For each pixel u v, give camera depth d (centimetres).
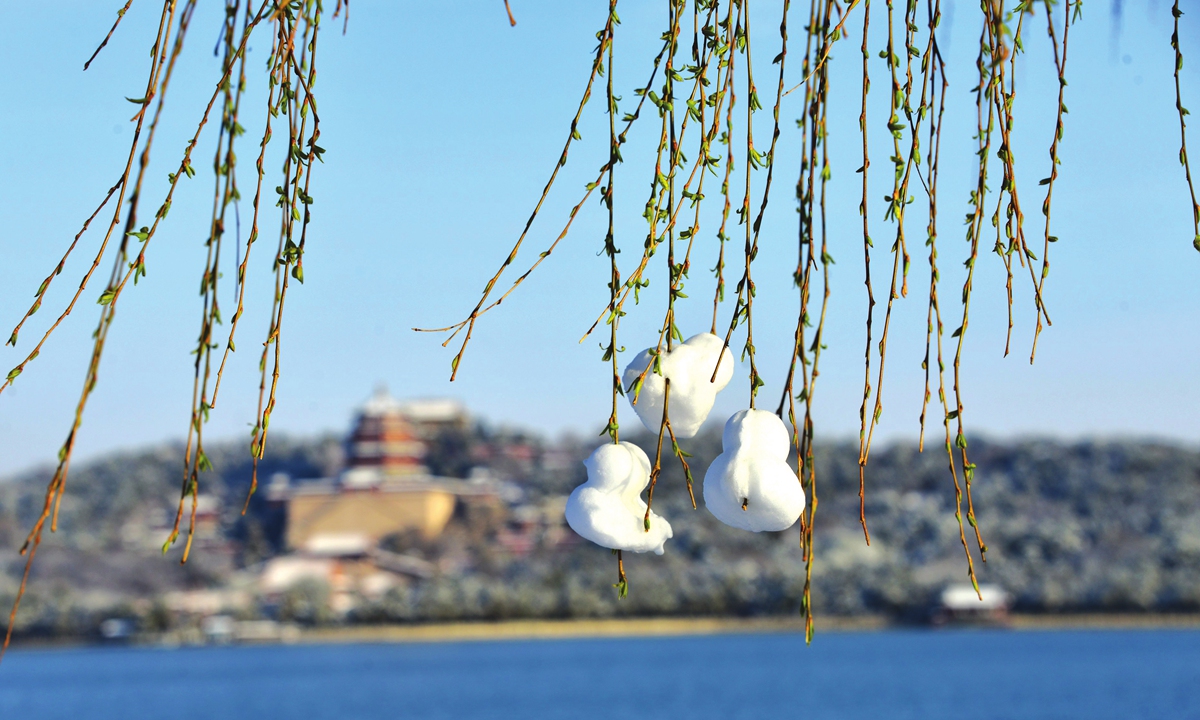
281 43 255
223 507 16150
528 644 11106
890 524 13162
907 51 268
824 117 262
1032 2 274
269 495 15438
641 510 247
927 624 11588
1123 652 8775
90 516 15588
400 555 13788
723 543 12450
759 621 11850
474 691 7000
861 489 248
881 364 252
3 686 7994
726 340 255
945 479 14600
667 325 250
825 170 261
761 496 238
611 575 11981
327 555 13412
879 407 251
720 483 242
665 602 11619
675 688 6881
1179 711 5347
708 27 262
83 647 12275
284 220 254
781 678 7344
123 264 221
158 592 13262
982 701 5906
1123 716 5212
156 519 15500
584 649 10356
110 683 8088
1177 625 11438
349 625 12369
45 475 17175
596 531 241
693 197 255
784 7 261
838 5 265
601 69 251
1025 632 11262
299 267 253
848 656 9081
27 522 14862
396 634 12238
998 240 271
